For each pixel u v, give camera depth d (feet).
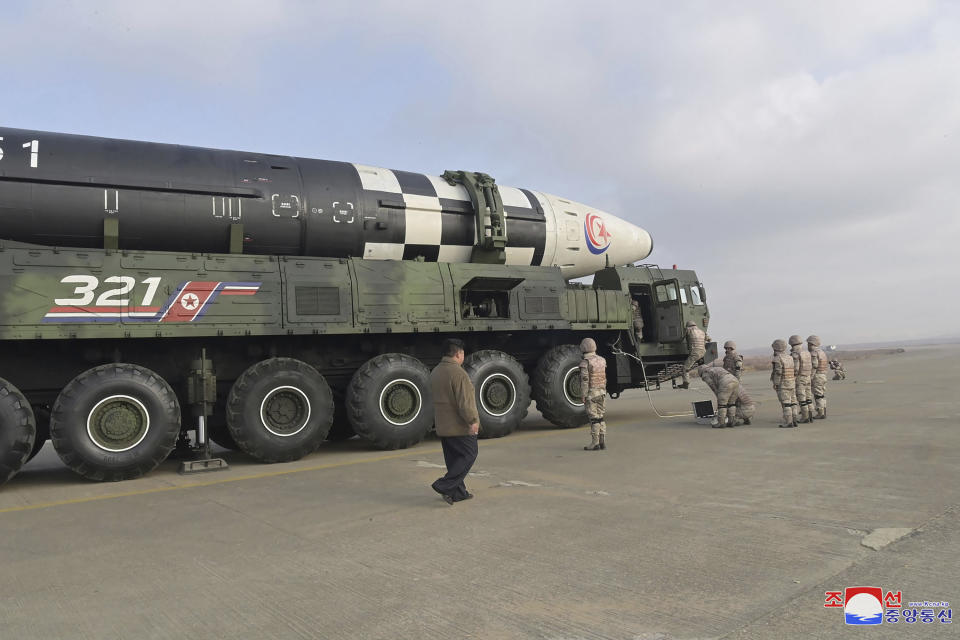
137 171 28.40
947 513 15.26
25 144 26.94
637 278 43.34
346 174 33.99
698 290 46.39
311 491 21.16
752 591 10.78
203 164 30.22
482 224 36.24
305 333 29.30
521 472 23.02
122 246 28.43
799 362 34.68
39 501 21.43
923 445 25.39
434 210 35.47
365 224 33.27
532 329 36.01
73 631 10.07
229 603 11.12
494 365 34.22
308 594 11.43
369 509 18.04
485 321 34.42
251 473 25.76
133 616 10.66
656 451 27.07
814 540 13.51
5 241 24.59
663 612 10.05
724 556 12.69
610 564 12.45
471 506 17.89
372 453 30.55
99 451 24.39
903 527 14.21
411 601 10.91
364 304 30.89
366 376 30.68
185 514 18.38
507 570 12.33
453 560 13.09
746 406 35.60
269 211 30.81
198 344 29.89
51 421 23.91
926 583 10.89
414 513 17.31
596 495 18.74
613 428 36.70
